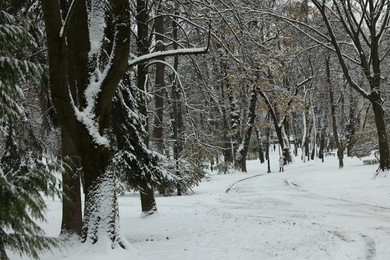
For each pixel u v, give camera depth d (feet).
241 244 34.99
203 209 61.46
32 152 34.55
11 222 19.45
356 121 201.46
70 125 31.35
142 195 54.39
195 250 32.71
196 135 63.05
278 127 158.61
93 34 34.60
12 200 18.90
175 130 77.20
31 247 20.47
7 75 20.06
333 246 33.60
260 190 88.48
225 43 49.65
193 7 52.29
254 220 49.06
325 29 117.60
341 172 117.08
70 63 40.70
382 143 91.40
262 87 53.93
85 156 31.76
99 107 32.53
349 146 192.65
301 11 91.20
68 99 30.96
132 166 44.80
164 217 53.26
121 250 30.71
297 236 37.99
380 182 84.12
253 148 260.01
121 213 59.16
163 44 58.29
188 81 74.74
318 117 215.51
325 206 61.16
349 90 181.37
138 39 53.98
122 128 43.78
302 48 109.50
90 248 30.09
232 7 49.88
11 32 20.40
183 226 46.32
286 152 180.04
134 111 44.91
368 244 34.55
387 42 130.11
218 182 112.16
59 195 21.72
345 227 43.27
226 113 146.61
